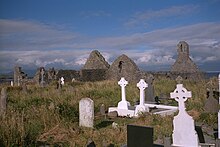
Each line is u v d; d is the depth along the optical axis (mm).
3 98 13812
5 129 9188
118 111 17156
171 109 17516
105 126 13156
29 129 10305
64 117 13289
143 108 16156
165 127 11930
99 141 10086
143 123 13008
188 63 39875
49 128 11320
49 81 41406
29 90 27188
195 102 18047
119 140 10234
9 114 11734
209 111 15219
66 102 17328
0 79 49531
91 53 49281
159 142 10031
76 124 12688
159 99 22562
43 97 20156
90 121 12562
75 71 46250
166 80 33719
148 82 20547
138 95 23594
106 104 19766
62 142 10016
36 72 43688
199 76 38562
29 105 16391
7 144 8773
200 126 11523
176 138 9008
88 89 25891
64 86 31438
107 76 45344
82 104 12695
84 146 9539
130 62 43000
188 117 8828
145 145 7324
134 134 7527
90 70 45531
